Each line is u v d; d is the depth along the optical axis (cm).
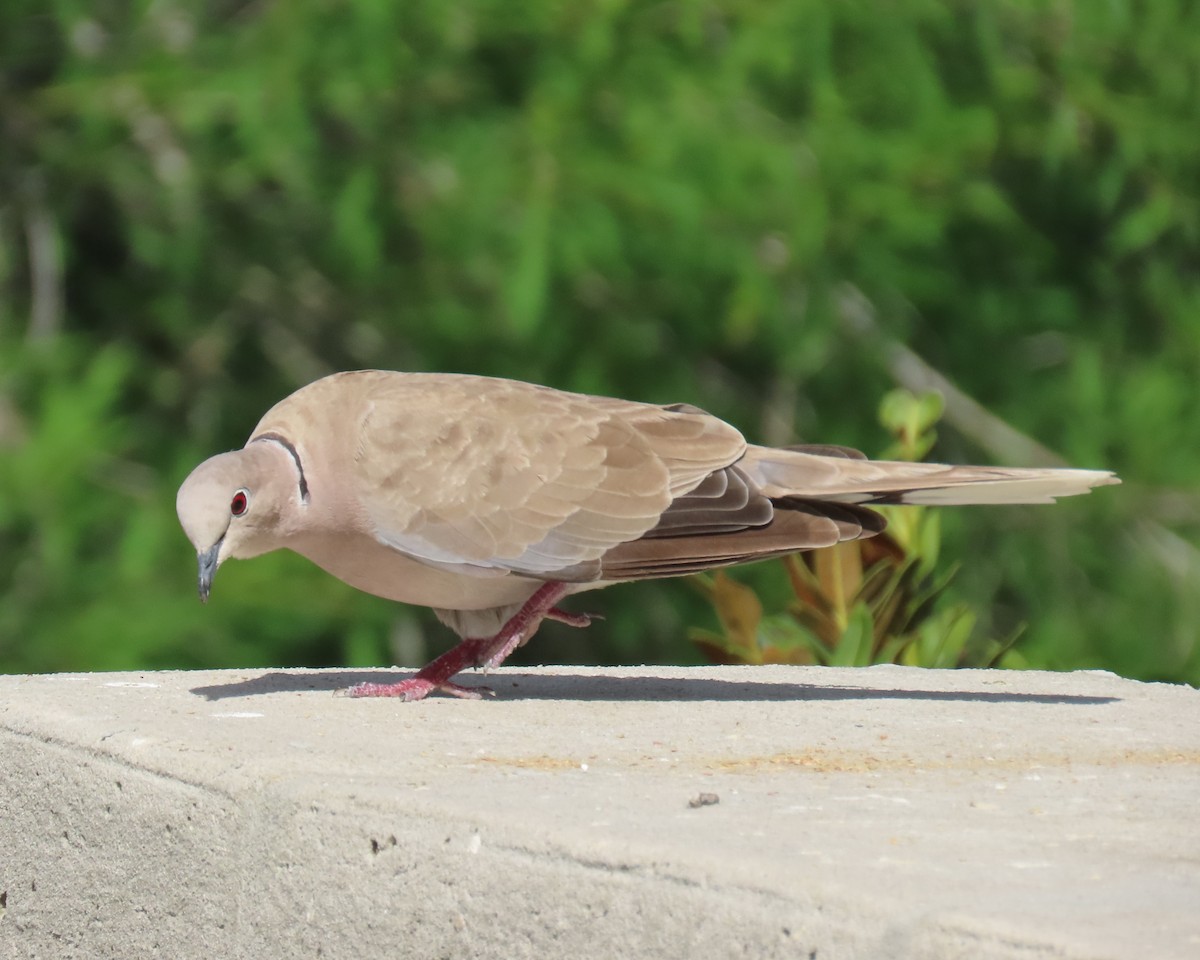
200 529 673
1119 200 1805
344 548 711
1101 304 1831
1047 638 1630
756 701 672
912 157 1534
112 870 529
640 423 703
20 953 565
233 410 1600
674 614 1672
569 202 1414
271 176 1554
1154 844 427
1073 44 1653
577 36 1458
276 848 476
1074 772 532
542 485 687
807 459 705
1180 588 1662
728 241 1466
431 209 1484
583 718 621
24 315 1614
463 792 466
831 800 476
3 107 1562
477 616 734
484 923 427
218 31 1543
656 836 416
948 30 1623
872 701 675
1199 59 1688
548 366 1583
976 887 379
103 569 1413
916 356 1747
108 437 1420
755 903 380
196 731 550
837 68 1566
